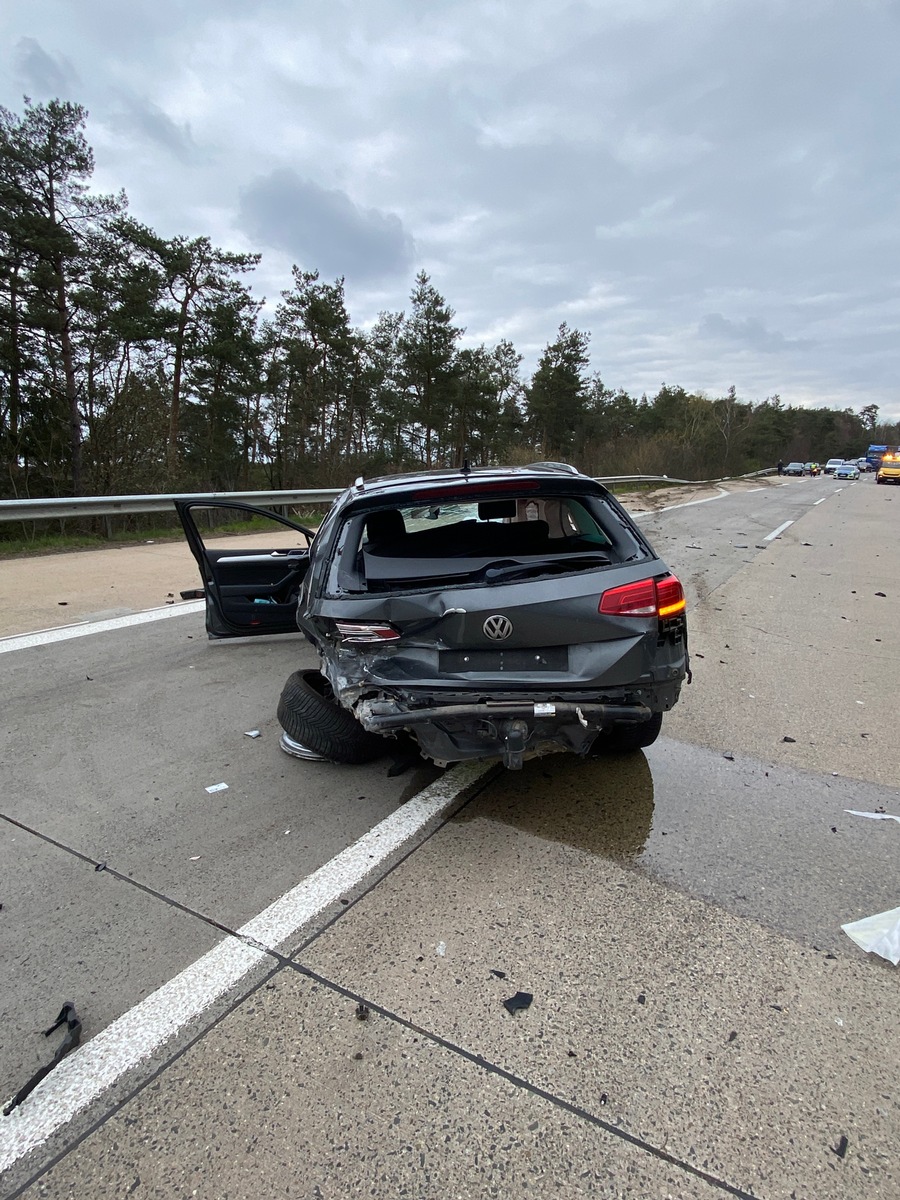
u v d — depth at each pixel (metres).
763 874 2.66
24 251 22.33
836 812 3.12
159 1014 2.02
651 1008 2.02
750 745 3.84
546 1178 1.55
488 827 2.98
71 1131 1.68
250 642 5.79
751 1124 1.67
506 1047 1.90
